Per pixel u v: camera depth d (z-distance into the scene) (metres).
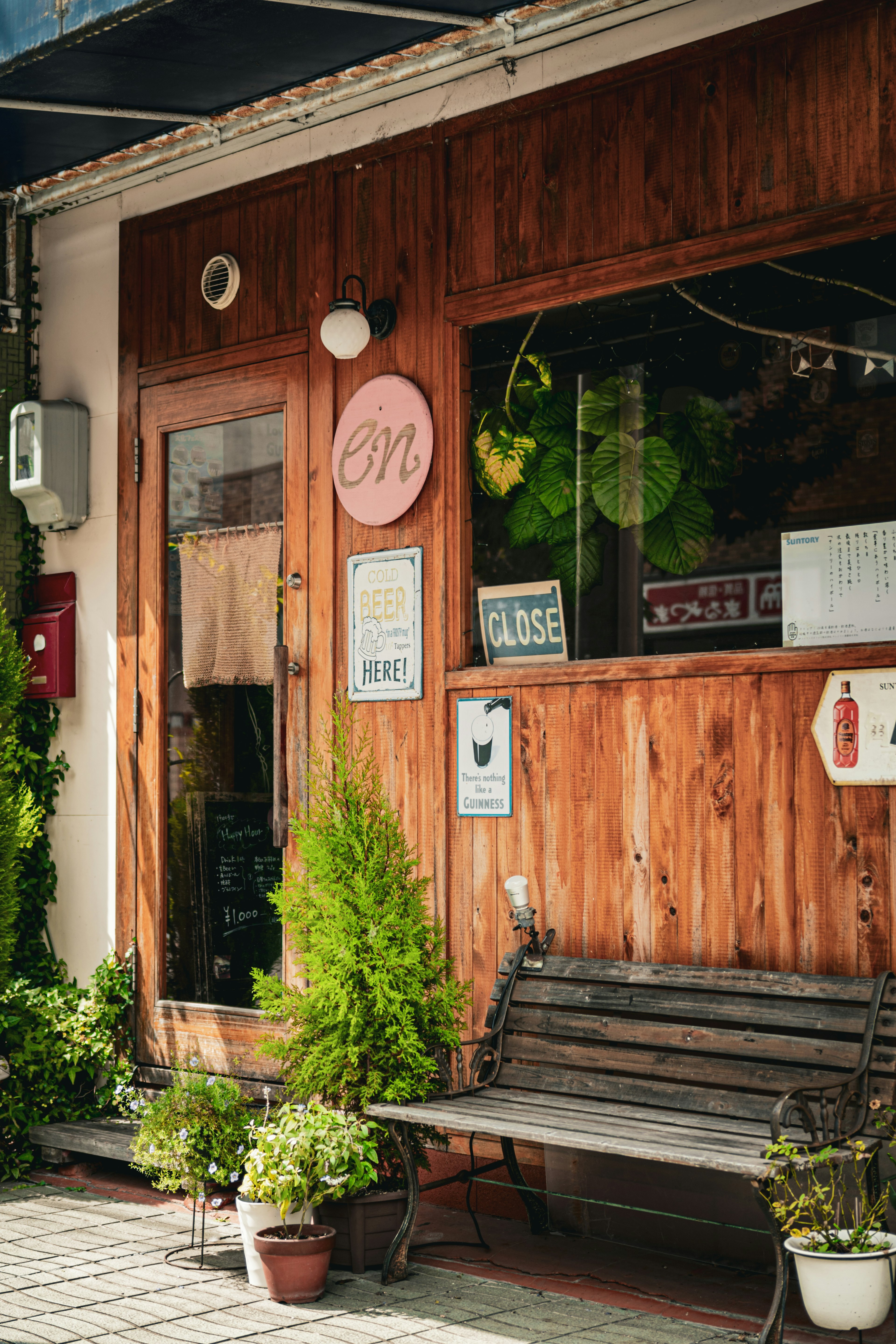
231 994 6.36
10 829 6.41
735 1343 3.93
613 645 5.54
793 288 4.92
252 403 6.38
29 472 7.03
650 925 4.97
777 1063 4.29
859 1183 3.92
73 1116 6.35
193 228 6.66
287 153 6.25
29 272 7.38
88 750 7.04
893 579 4.73
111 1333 4.05
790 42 4.75
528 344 5.59
